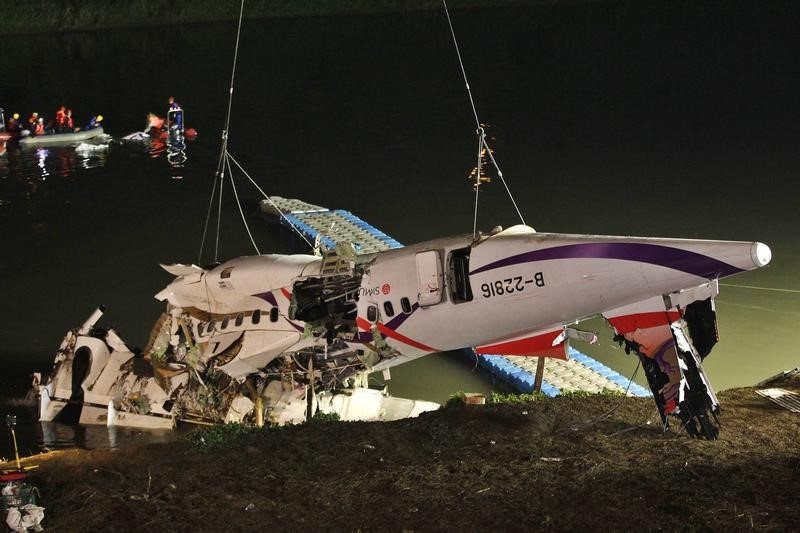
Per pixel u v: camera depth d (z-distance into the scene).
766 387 59.91
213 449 50.56
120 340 72.38
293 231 116.00
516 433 51.47
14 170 152.00
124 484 46.12
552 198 127.50
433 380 79.31
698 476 44.88
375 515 42.53
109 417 69.88
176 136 169.00
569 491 43.88
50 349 86.50
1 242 116.88
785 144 152.00
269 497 44.50
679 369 49.50
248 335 64.38
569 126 168.88
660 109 178.25
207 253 112.31
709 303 50.34
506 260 54.81
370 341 60.31
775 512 41.06
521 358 80.12
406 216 122.88
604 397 58.00
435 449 49.53
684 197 126.19
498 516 41.91
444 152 155.62
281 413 65.44
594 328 90.75
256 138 169.75
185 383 68.00
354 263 61.28
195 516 42.84
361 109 189.38
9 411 73.94
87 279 104.12
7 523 41.41
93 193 138.00
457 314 56.72
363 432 52.22
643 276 49.81
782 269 99.88
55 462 50.00
